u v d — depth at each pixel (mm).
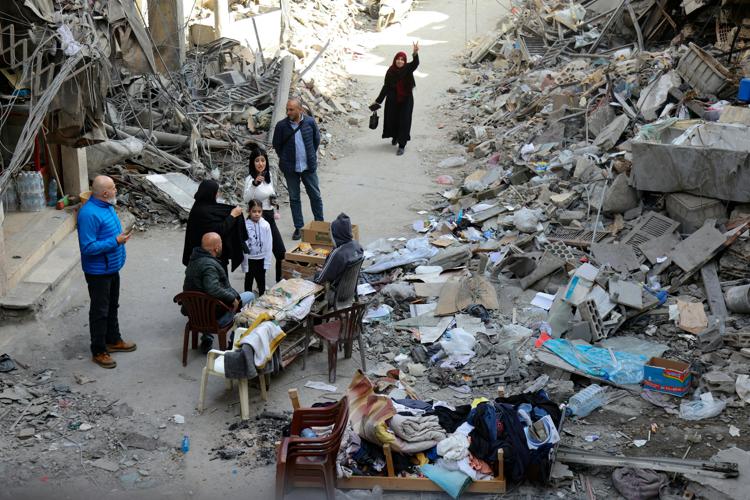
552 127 13375
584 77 15312
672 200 10055
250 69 16438
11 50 8266
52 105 9016
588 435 6965
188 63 15477
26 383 7730
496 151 14172
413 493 6344
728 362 7859
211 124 13852
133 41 10461
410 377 7988
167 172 12633
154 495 6336
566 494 6281
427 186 13383
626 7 17500
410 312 9227
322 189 13266
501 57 19828
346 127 16188
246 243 8859
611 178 11102
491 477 6367
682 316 8555
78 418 7266
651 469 6359
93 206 7762
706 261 9164
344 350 8383
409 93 14484
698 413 7137
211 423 7273
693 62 12586
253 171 9227
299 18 21141
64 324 8828
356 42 21969
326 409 6484
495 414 6637
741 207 9695
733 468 6219
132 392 7699
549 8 19875
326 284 8281
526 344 8375
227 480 6523
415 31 23109
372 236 11461
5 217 10438
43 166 10898
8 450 6812
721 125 10438
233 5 19984
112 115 12516
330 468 6090
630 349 8172
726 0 14289
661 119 11836
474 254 10461
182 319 9094
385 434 6453
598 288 8781
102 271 7859
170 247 10945
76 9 9180
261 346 7195
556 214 10883
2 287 8703
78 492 6355
